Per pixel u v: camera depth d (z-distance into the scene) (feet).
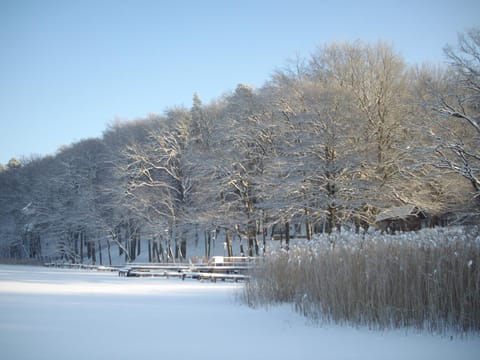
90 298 50.60
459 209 93.56
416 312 32.81
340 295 35.37
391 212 96.89
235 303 46.42
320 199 92.73
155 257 155.94
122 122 179.22
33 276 91.81
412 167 84.64
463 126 90.02
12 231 196.34
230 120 119.14
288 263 45.50
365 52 111.45
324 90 98.99
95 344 27.48
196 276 80.79
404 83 107.65
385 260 34.71
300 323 34.91
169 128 145.28
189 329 32.37
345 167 92.02
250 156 115.24
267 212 104.53
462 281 31.81
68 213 159.74
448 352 26.37
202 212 115.34
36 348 26.37
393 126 100.17
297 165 94.48
